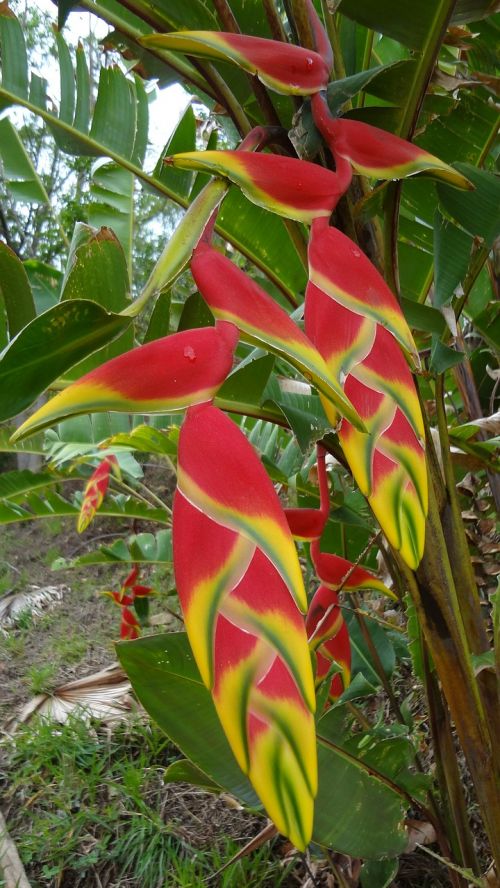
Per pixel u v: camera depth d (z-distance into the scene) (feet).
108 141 4.33
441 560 2.45
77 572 14.15
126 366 1.38
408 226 3.89
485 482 4.82
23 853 6.20
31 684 9.30
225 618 1.20
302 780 1.15
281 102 3.31
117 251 3.03
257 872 5.40
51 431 7.22
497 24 3.37
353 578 3.20
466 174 2.68
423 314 3.23
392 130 2.56
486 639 2.85
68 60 4.32
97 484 6.42
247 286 1.46
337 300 1.53
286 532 1.27
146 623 7.53
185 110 3.90
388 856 3.45
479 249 3.01
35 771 7.12
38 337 1.69
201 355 1.39
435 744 3.61
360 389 1.49
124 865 5.91
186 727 3.36
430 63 2.41
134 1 2.87
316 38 2.16
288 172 1.62
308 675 1.19
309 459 4.62
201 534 1.26
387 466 1.46
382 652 4.85
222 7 2.52
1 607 12.61
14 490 7.68
